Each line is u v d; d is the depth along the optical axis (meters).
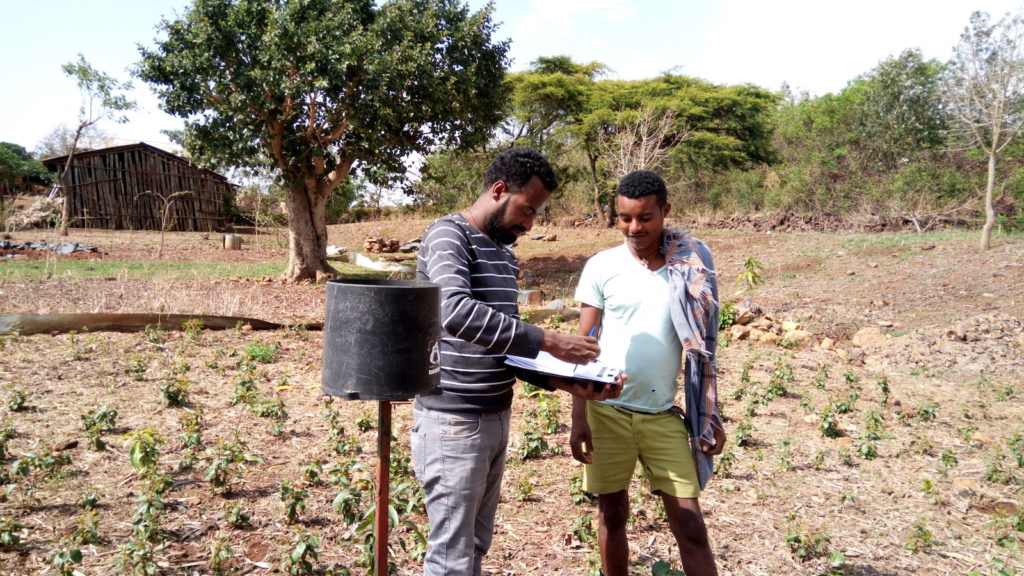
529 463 5.39
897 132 28.45
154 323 9.37
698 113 26.52
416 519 4.20
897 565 4.04
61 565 3.20
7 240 20.75
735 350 10.47
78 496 4.25
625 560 3.28
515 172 2.46
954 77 16.91
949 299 13.09
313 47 14.41
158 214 32.19
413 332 2.21
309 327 10.62
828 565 3.97
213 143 15.91
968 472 5.63
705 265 3.02
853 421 7.02
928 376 9.28
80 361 7.46
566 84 28.56
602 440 3.12
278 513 4.19
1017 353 9.88
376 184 18.31
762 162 31.06
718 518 4.55
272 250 27.16
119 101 25.94
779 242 21.33
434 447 2.52
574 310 12.23
